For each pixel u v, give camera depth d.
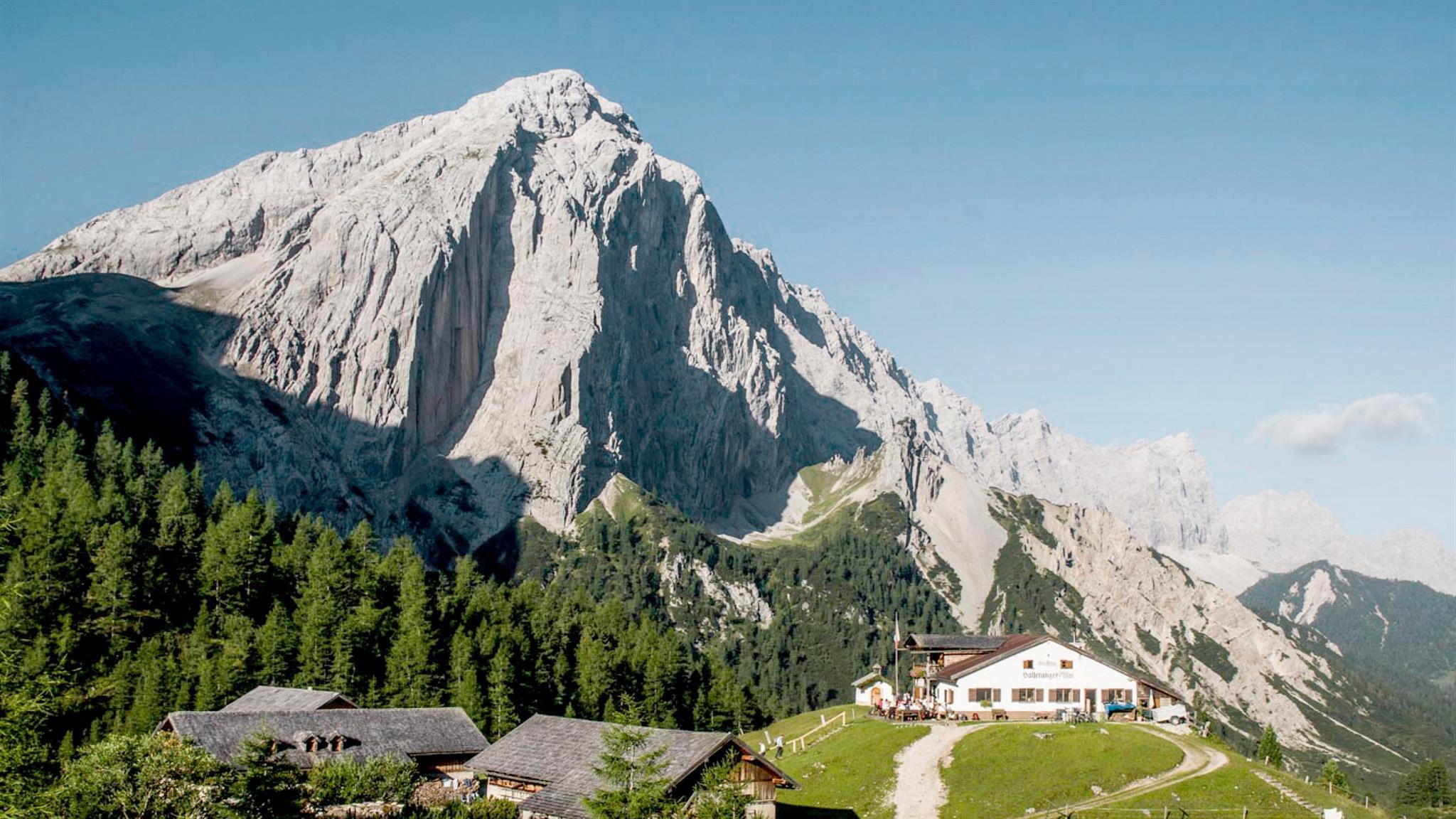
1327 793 109.75
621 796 85.38
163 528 197.38
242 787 84.56
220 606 185.88
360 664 172.50
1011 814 106.38
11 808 66.25
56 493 189.00
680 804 88.06
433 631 184.75
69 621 160.25
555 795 95.19
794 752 141.25
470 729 120.50
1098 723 130.75
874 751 127.12
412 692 165.25
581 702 189.50
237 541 194.00
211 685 146.62
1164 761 112.75
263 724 102.12
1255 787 106.00
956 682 144.12
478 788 106.38
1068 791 108.56
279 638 164.00
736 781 95.25
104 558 174.62
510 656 180.38
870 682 183.25
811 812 113.31
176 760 81.38
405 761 100.25
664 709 193.00
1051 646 145.12
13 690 68.94
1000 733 125.19
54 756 123.06
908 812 111.19
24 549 166.38
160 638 169.75
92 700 147.25
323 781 91.81
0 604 75.94
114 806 78.69
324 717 112.94
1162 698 146.50
